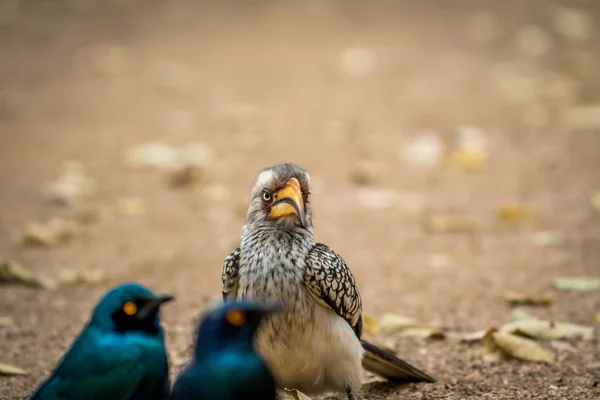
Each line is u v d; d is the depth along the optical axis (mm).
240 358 5355
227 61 22844
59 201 14258
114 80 21453
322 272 6625
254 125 18266
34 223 13227
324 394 7449
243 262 6754
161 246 12250
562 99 19812
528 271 11031
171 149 16797
